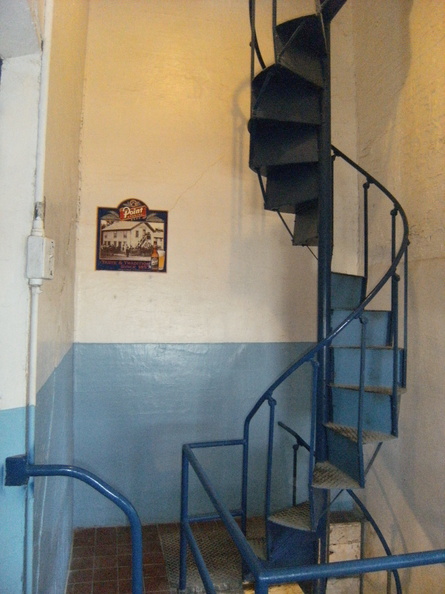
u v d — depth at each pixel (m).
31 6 1.04
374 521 2.44
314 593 2.18
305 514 2.19
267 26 3.00
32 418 1.14
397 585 2.17
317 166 2.31
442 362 2.12
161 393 2.74
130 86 2.77
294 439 2.90
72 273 2.41
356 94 3.05
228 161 2.89
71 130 2.06
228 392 2.83
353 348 2.20
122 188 2.73
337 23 3.09
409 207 2.43
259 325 2.89
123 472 2.68
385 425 2.05
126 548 2.42
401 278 2.48
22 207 1.17
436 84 2.23
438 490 2.11
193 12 2.91
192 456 1.98
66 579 2.10
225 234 2.87
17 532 1.12
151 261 2.75
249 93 2.94
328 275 2.21
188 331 2.79
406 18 2.48
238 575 2.20
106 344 2.67
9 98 1.19
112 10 2.79
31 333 1.16
